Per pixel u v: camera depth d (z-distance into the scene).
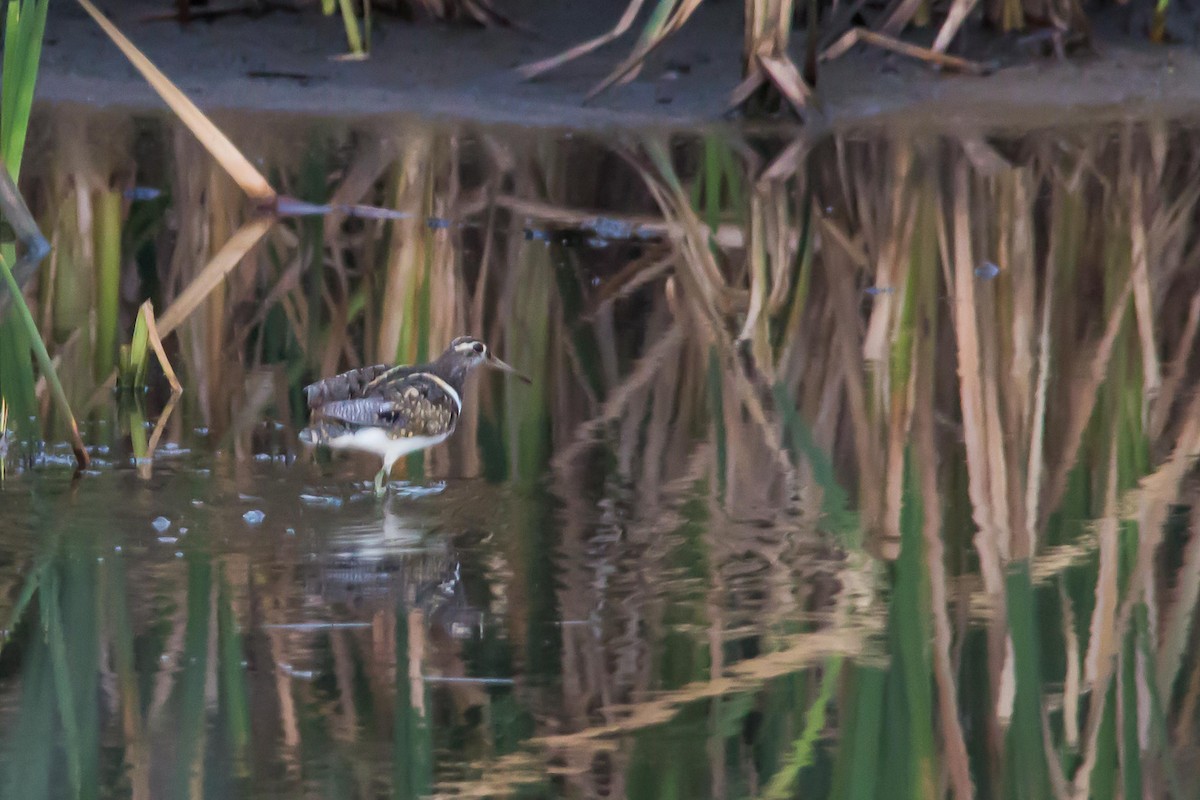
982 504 9.09
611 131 18.41
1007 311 12.73
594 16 21.41
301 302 13.02
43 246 13.38
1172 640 7.26
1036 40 20.86
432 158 17.23
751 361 11.72
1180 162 17.09
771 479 9.56
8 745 6.21
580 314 12.78
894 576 8.05
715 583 7.98
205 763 6.07
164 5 21.28
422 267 13.80
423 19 20.92
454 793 5.87
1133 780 6.13
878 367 11.53
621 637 7.34
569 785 5.92
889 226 15.02
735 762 6.12
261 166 16.77
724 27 21.06
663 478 9.62
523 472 9.77
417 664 7.01
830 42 20.47
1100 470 9.56
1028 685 6.82
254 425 10.58
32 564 8.18
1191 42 21.34
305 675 6.89
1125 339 12.06
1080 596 7.75
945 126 18.62
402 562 8.30
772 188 16.28
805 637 7.32
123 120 18.45
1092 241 14.60
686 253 14.39
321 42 20.67
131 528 8.75
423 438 9.46
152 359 11.84
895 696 6.69
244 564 8.23
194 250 14.32
